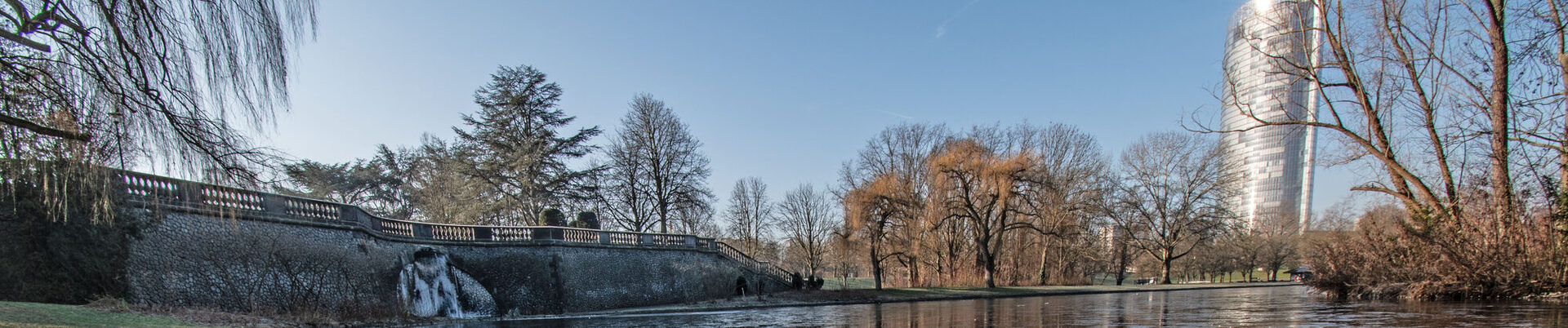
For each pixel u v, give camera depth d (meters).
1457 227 16.27
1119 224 47.59
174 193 17.11
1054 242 45.97
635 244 32.06
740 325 18.80
